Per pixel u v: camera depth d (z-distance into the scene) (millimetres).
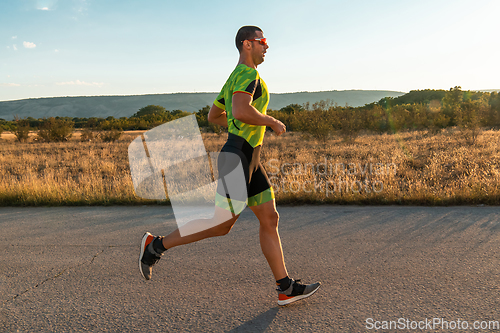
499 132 21234
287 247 3570
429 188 6000
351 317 2156
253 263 3164
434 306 2260
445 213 4750
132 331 2082
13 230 4633
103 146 22844
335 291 2531
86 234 4332
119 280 2883
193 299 2490
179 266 3137
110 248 3756
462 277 2693
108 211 5629
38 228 4695
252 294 2543
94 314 2312
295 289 2270
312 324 2090
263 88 2102
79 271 3115
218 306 2369
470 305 2256
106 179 9547
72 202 6246
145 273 2322
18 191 6707
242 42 2221
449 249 3334
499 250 3256
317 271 2922
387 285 2602
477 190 5578
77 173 11797
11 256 3572
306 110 24344
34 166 13594
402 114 28562
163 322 2180
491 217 4438
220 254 3420
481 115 22125
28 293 2680
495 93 34500
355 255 3271
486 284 2555
